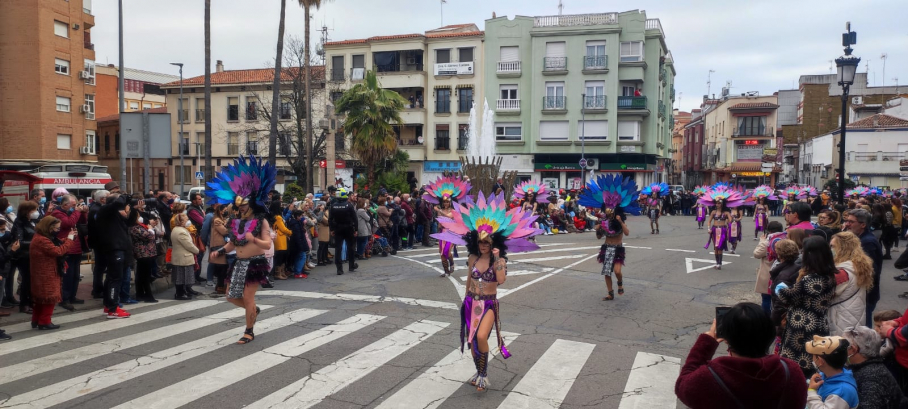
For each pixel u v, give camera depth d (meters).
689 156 77.44
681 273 13.40
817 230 7.30
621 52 44.00
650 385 6.02
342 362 6.60
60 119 35.06
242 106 49.41
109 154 52.34
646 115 44.22
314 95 45.81
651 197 25.08
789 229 7.39
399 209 17.11
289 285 11.60
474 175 23.67
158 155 11.72
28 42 33.38
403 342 7.46
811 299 5.11
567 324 8.62
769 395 2.67
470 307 5.90
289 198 20.36
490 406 5.40
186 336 7.66
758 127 56.47
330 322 8.49
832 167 49.00
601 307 9.80
